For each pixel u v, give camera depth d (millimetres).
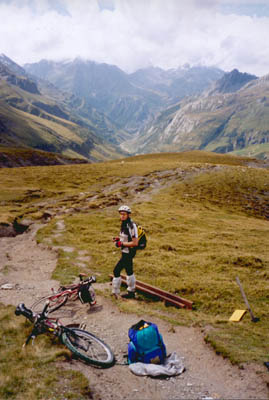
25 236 21672
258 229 27766
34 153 127438
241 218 34375
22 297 10711
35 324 7012
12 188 45188
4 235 22047
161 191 48562
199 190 50062
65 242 19312
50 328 6996
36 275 13508
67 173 64188
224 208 40906
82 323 8836
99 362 6441
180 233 23891
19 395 5344
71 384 5680
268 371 6379
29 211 29812
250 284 13195
